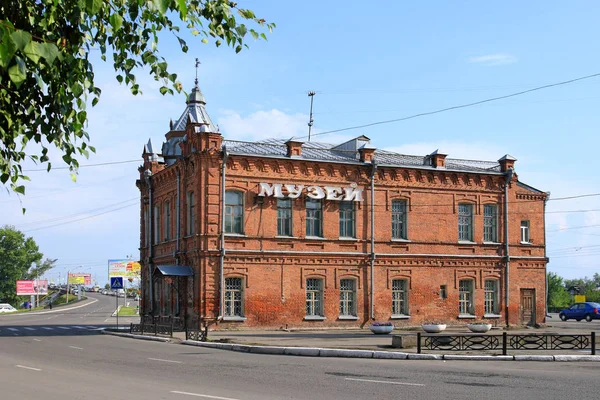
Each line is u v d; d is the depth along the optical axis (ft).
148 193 154.81
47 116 26.32
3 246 445.78
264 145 136.05
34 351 85.51
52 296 580.30
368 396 44.96
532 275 152.15
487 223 149.89
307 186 132.36
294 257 130.52
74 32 25.71
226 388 48.91
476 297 146.20
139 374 58.44
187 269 126.72
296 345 88.58
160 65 28.14
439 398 44.27
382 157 147.64
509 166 151.53
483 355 74.38
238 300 126.72
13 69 19.13
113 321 192.34
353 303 135.64
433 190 144.36
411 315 139.64
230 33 28.58
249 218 127.65
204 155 124.77
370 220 137.90
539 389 48.62
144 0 22.99
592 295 383.65
